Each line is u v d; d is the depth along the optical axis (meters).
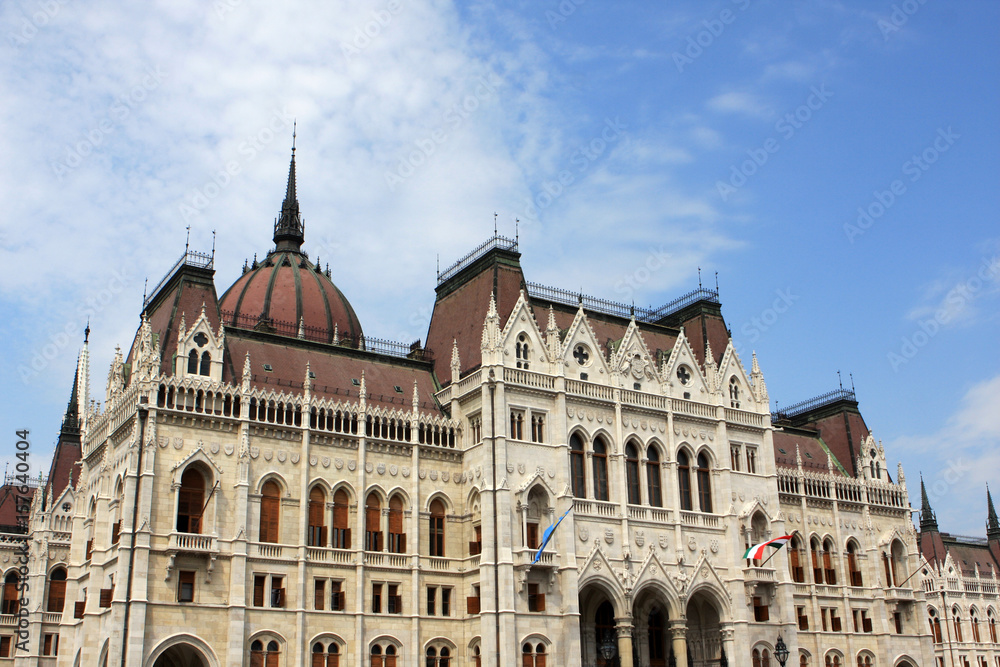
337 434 75.81
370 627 73.00
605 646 77.94
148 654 64.12
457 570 78.62
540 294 91.25
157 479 67.94
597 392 84.81
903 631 103.62
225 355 76.38
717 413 91.88
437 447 80.31
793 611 90.19
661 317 105.69
